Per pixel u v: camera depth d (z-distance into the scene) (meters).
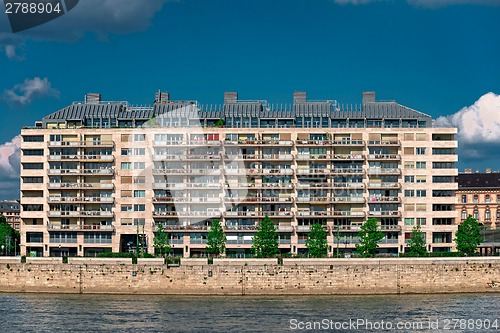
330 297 183.12
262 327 145.62
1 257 193.88
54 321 151.75
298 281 187.88
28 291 191.62
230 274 188.00
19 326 147.00
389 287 188.38
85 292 189.88
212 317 155.38
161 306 169.12
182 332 141.38
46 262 192.75
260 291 187.62
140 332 141.50
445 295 185.75
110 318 154.62
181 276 188.62
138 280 189.38
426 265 189.50
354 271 188.50
